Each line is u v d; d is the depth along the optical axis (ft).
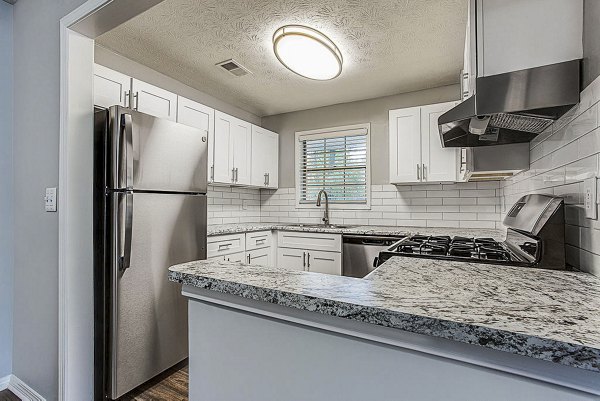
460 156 8.64
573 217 3.58
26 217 5.92
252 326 2.56
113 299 5.64
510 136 5.61
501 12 3.98
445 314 1.77
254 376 2.56
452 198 10.62
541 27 3.76
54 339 5.32
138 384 5.97
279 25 7.33
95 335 5.78
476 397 1.76
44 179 5.55
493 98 3.93
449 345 1.82
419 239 6.84
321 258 10.36
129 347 5.83
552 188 4.44
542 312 1.81
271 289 2.28
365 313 1.92
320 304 2.08
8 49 6.32
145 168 6.05
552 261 3.60
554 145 4.35
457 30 7.45
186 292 2.96
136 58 8.93
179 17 7.05
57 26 5.40
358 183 12.35
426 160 9.83
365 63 9.13
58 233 5.24
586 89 3.30
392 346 1.99
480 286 2.39
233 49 8.46
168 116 8.68
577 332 1.53
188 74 9.96
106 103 7.18
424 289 2.30
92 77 5.50
